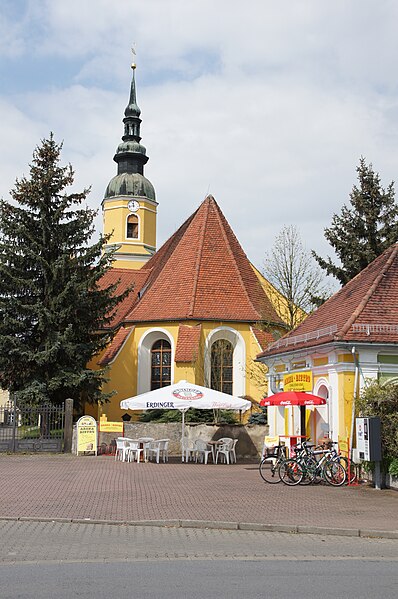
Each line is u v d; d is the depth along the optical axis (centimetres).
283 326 3659
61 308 3209
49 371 3197
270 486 1806
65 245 3347
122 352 3600
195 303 3556
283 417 2648
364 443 1780
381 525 1234
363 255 3700
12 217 3281
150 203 5691
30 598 698
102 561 915
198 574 836
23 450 2794
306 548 1056
